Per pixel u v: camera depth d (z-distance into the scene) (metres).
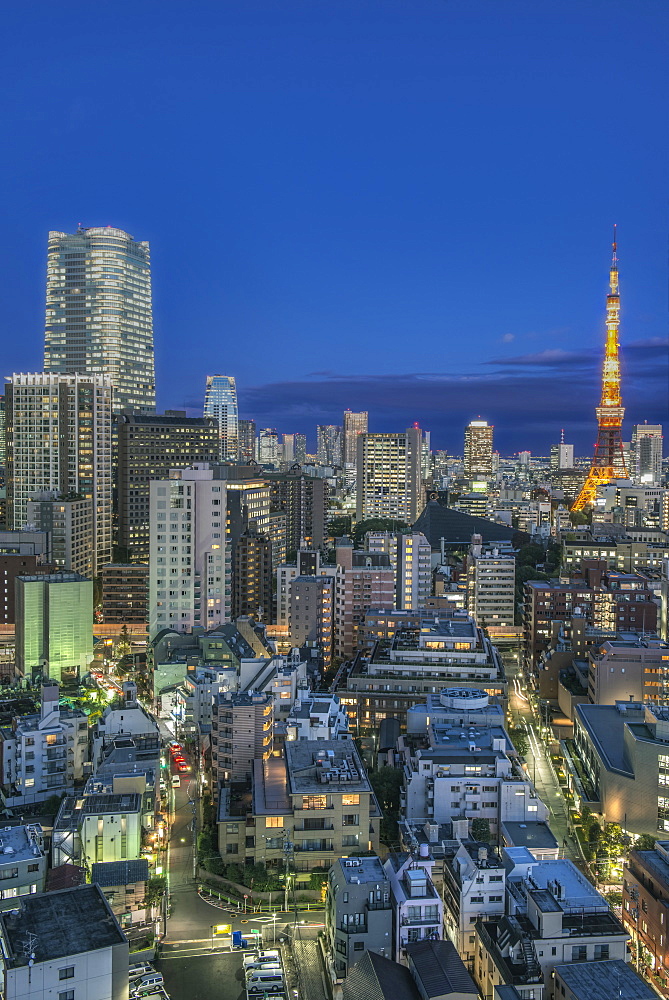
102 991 86.62
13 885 117.50
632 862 123.88
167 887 130.75
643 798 152.25
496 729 166.62
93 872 120.56
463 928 110.12
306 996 106.06
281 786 144.00
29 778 163.75
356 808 133.25
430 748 156.25
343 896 106.12
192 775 180.00
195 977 110.56
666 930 109.00
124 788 138.50
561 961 98.25
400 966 94.56
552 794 175.88
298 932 120.56
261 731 155.12
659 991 107.62
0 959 90.38
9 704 189.50
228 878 131.62
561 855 146.38
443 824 138.12
